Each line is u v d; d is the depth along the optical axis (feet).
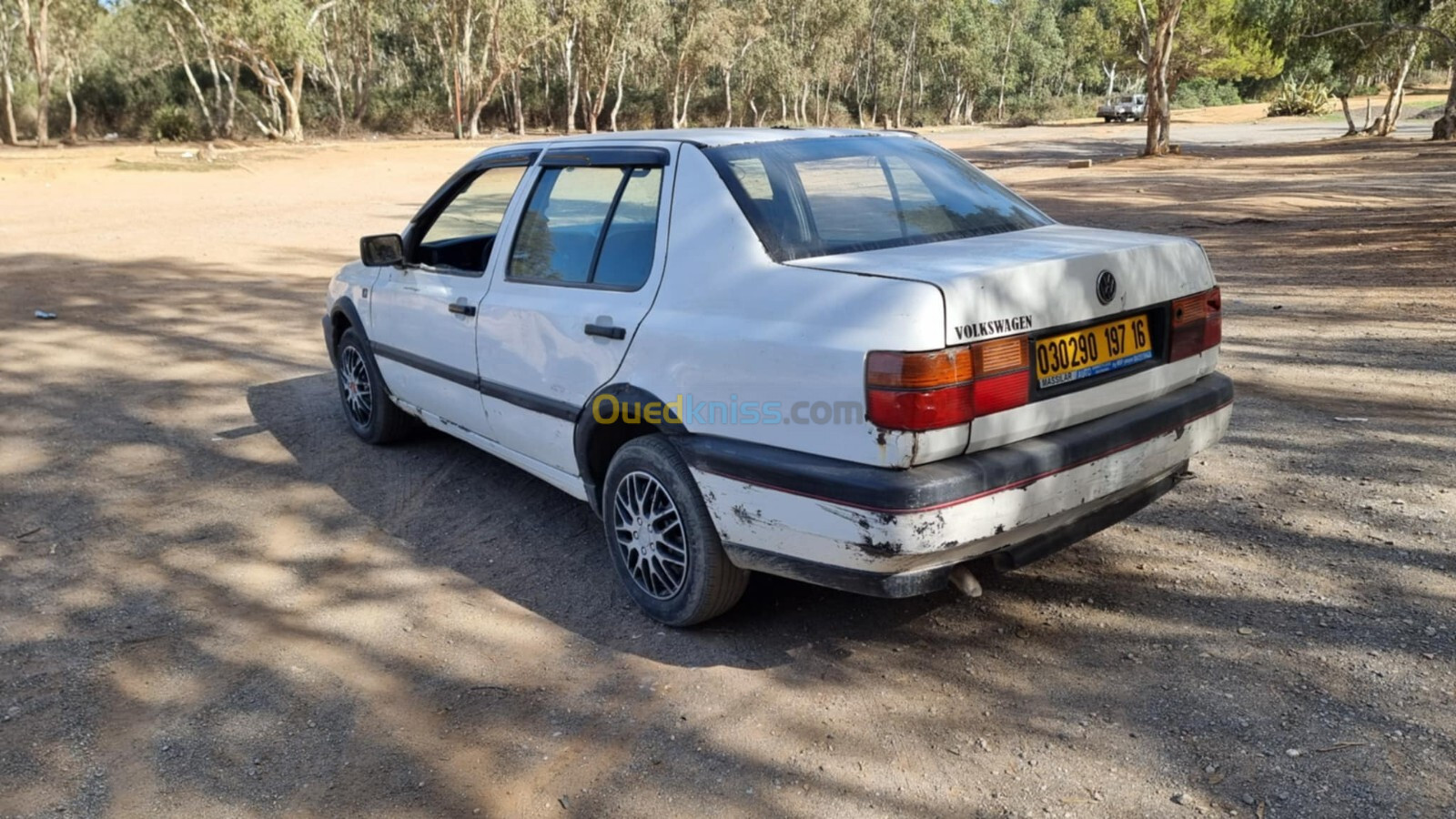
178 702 11.30
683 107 209.77
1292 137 144.05
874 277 10.05
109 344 28.81
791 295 10.54
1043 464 10.21
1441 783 9.05
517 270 14.58
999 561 10.68
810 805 9.30
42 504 17.17
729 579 11.82
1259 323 27.78
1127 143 148.15
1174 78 232.73
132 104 183.93
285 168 104.17
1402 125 167.63
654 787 9.65
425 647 12.35
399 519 16.34
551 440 13.84
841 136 13.56
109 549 15.38
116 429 21.22
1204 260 12.41
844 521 9.93
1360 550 13.65
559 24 175.01
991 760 9.80
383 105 206.80
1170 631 11.91
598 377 12.62
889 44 269.03
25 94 175.73
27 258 44.88
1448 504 14.98
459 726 10.72
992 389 9.86
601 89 194.08
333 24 185.26
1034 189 74.43
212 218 61.00
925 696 10.91
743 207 11.48
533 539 15.42
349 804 9.57
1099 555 13.99
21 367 26.32
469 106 210.79
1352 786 9.09
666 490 11.87
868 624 12.50
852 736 10.28
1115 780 9.39
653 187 12.59
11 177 87.92
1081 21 269.03
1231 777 9.32
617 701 11.09
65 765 10.25
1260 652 11.32
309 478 18.26
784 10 229.86
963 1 266.36
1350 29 95.35
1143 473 11.44
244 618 13.19
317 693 11.40
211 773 10.07
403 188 82.28
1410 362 22.94
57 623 13.11
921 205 12.56
